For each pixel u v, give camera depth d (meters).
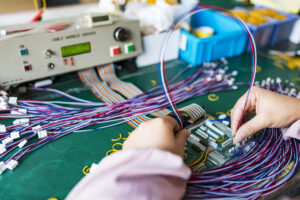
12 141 0.69
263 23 1.22
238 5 1.63
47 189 0.57
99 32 0.89
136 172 0.40
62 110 0.81
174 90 0.93
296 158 0.63
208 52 1.11
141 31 1.05
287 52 1.26
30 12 1.07
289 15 1.35
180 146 0.56
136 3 1.15
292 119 0.64
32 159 0.64
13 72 0.80
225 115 0.78
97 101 0.86
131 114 0.80
